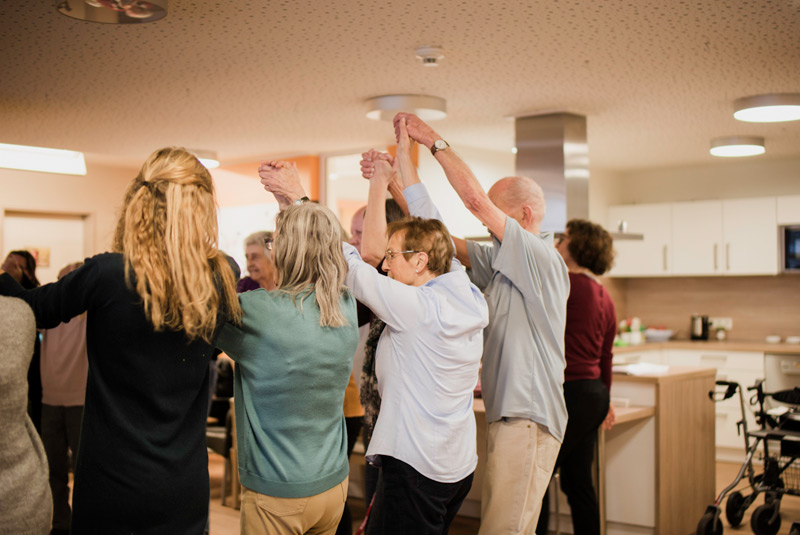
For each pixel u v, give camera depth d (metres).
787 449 4.41
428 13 2.98
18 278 4.64
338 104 4.62
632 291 7.75
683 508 4.23
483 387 2.53
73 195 7.33
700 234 6.95
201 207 1.68
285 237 1.96
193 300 1.62
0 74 3.83
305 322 1.90
